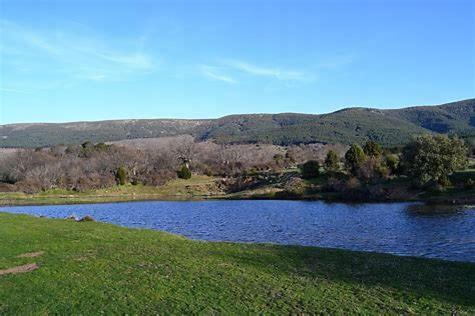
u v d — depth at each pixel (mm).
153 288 16797
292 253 24188
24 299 15453
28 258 21672
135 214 64562
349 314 14359
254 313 14312
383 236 38094
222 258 22625
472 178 66812
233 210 65625
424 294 16703
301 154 151625
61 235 28641
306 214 56688
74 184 101688
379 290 17156
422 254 30281
